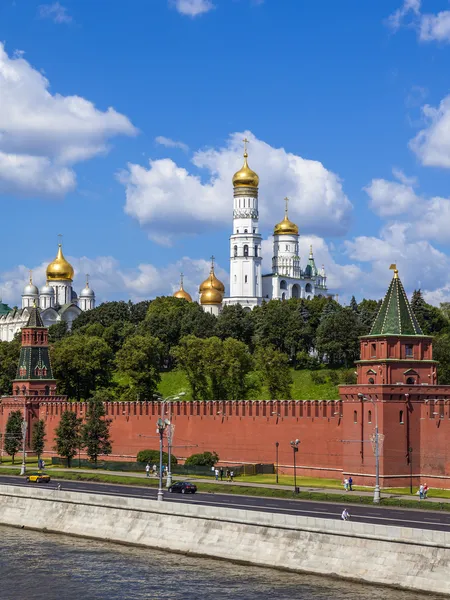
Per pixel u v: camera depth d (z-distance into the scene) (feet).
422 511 381.40
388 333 472.85
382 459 461.78
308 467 515.91
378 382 469.98
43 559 345.92
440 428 461.78
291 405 527.40
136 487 486.79
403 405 467.11
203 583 306.35
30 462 645.51
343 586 296.71
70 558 346.95
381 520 347.36
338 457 501.15
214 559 341.00
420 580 286.87
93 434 593.01
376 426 426.92
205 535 350.23
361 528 306.76
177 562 337.31
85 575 320.91
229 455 560.20
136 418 618.85
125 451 623.77
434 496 431.43
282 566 321.52
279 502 413.18
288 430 527.81
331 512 373.81
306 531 321.52
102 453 597.52
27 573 324.80
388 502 404.57
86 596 295.48
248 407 551.59
